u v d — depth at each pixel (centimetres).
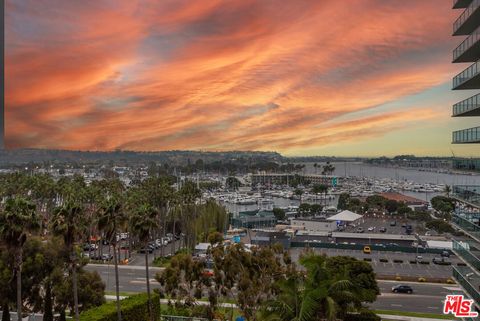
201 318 6200
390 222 19175
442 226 15675
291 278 3438
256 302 5866
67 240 5044
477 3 4266
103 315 5438
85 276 6450
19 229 4369
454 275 5138
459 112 4941
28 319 6238
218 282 6322
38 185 15225
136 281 8838
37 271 6366
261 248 7144
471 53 4694
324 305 3238
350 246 12438
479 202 4212
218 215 15325
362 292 4500
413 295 7862
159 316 6291
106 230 5516
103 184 18125
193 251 12256
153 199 13600
